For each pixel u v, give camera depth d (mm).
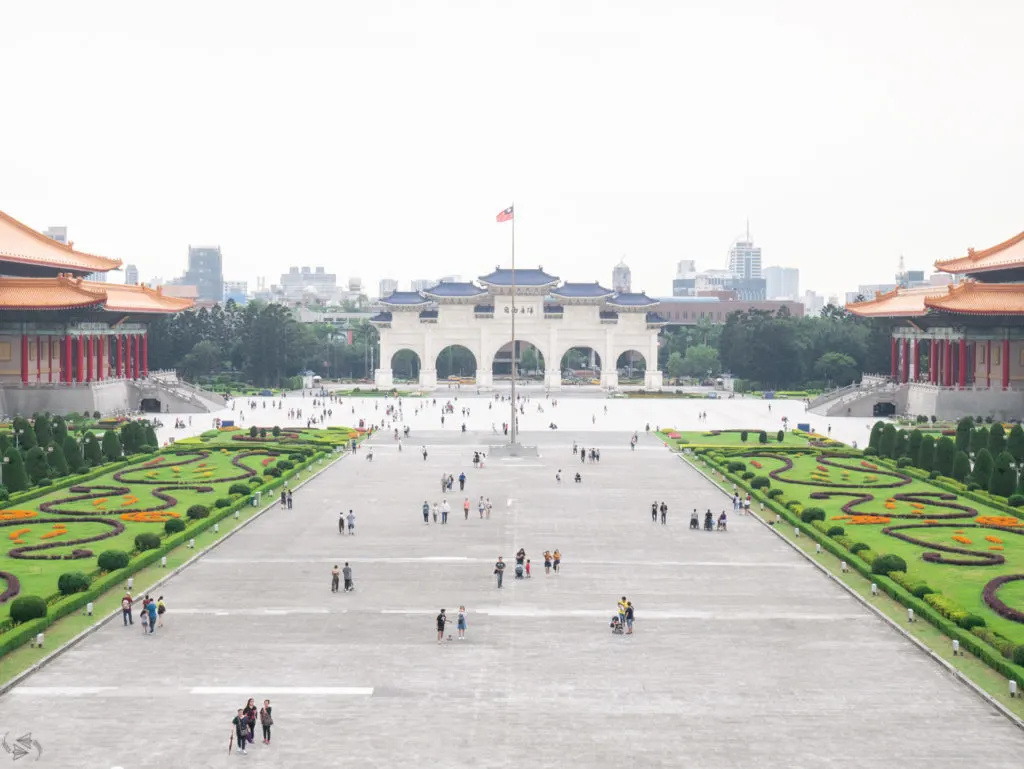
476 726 54750
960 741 53188
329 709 56844
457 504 117250
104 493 115688
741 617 74125
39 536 94812
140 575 83688
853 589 80688
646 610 75688
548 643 68000
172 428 190000
